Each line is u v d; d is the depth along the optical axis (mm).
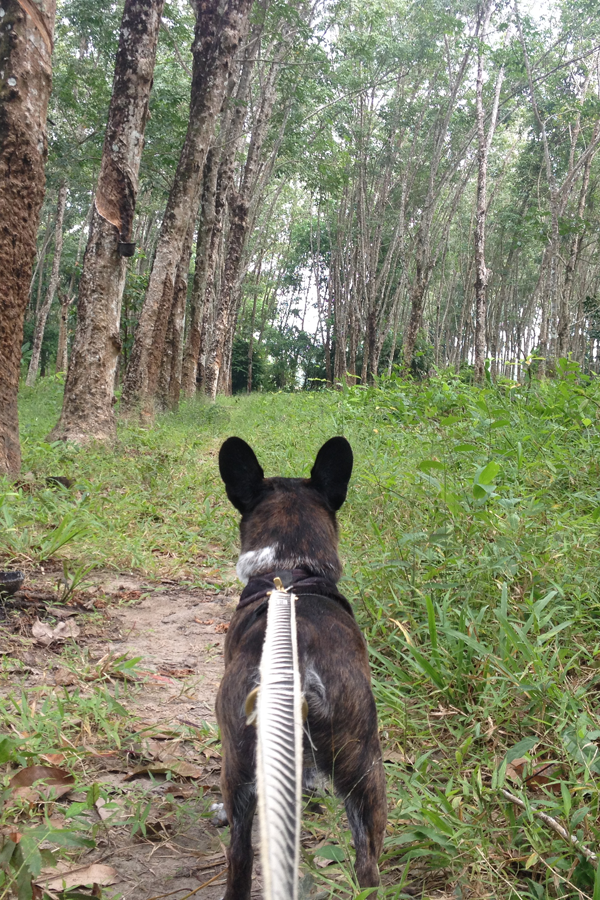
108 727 3738
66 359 37750
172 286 16438
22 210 8195
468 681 4004
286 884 1237
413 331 30797
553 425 9008
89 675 4500
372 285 40062
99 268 11773
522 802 2936
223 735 2412
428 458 7926
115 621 5555
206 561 7047
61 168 25844
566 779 3266
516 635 4027
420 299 31016
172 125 25031
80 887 2766
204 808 3367
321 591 2588
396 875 2930
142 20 11656
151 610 5871
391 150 40906
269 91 25734
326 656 2322
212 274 29156
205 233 23438
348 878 2475
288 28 25406
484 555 5102
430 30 31609
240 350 60500
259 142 25281
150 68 11852
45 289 53406
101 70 24625
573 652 4238
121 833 3184
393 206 46312
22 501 7223
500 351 56688
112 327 11906
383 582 5156
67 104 24438
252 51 23594
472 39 27859
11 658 4633
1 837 2584
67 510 7098
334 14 30156
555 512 6148
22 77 8086
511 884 2684
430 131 39938
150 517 8102
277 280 68438
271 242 60094
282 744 1509
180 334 20359
